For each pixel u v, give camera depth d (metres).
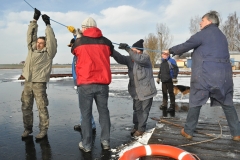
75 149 3.53
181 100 8.32
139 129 4.05
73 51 3.36
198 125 4.43
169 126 4.33
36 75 3.76
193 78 3.37
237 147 3.27
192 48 3.34
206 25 3.37
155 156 2.95
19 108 6.70
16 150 3.50
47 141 3.88
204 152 3.12
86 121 3.36
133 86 4.06
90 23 3.41
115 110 6.47
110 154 3.34
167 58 6.45
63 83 15.96
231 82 3.31
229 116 3.48
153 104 7.45
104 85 3.35
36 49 3.91
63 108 6.73
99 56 3.25
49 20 3.84
